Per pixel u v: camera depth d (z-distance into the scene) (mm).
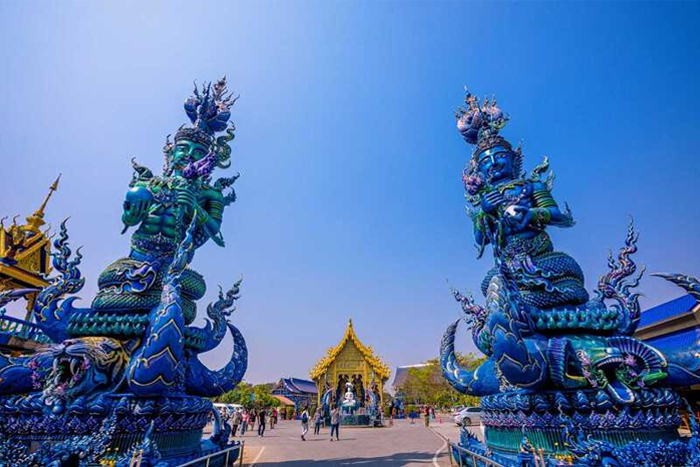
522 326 10445
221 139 16500
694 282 10156
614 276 11781
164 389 9828
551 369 9938
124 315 11406
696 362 9992
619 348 10219
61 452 7336
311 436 26672
